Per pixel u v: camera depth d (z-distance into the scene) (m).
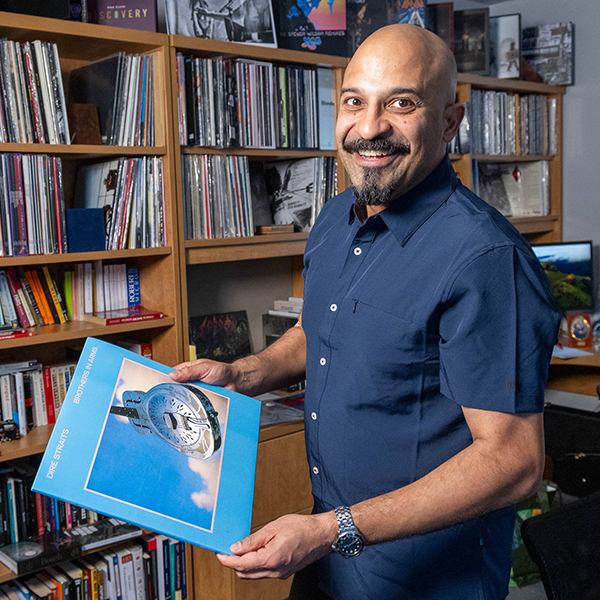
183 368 1.25
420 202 1.17
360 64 1.14
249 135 2.30
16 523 2.00
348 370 1.21
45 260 1.91
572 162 3.68
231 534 1.03
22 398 2.02
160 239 2.17
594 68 3.53
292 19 2.45
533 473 1.03
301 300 2.81
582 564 1.10
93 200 2.19
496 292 1.04
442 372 1.09
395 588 1.23
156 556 2.24
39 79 1.89
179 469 1.07
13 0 1.86
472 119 3.16
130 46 2.06
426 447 1.17
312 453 1.32
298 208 2.61
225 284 2.74
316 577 1.39
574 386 3.38
